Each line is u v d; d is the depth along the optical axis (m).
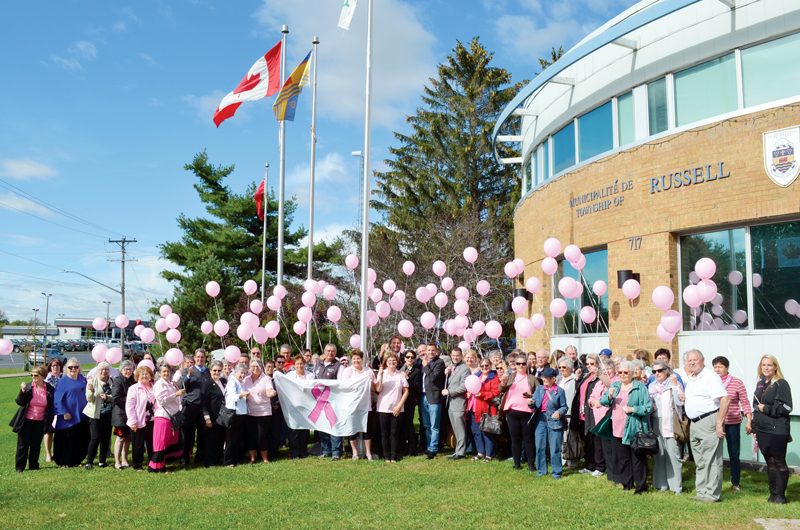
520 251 16.69
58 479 8.97
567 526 6.32
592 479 8.47
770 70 9.62
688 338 10.37
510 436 9.58
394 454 10.04
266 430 10.09
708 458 7.21
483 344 27.30
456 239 29.28
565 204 13.40
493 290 28.12
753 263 9.69
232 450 9.79
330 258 36.12
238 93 18.53
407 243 32.62
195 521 6.68
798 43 9.33
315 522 6.59
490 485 8.21
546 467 8.80
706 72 10.45
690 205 10.32
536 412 8.88
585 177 12.68
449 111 34.84
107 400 9.90
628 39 11.52
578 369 9.39
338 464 9.86
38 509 7.30
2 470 9.78
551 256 11.81
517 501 7.33
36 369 9.97
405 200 33.53
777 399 7.04
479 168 33.34
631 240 11.35
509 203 30.95
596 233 12.30
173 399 9.55
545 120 14.74
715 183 9.98
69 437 10.02
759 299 9.56
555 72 12.30
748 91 9.86
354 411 10.09
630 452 7.83
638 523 6.36
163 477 8.99
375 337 25.97
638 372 7.91
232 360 10.73
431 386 10.41
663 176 10.79
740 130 9.70
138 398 9.54
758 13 9.67
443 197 33.56
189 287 27.53
